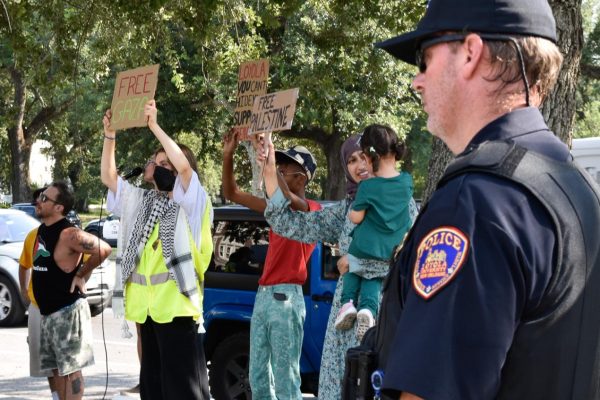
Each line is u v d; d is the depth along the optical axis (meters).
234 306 7.04
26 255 6.67
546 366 1.57
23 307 12.63
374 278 4.39
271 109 4.96
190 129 26.09
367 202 4.31
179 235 5.23
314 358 6.61
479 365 1.49
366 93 20.72
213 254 7.28
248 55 12.20
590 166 10.27
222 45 12.21
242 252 7.14
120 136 27.05
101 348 10.99
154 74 5.35
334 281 6.64
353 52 12.38
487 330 1.49
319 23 21.34
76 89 11.11
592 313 1.64
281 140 32.81
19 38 10.10
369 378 1.92
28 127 33.41
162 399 5.42
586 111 36.53
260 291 5.73
